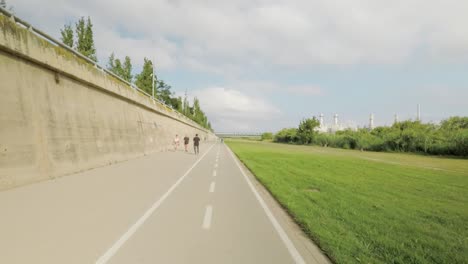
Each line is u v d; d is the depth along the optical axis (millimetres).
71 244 4273
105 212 6074
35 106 10047
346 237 4938
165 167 14750
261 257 4016
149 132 26797
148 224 5348
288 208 6812
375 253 4371
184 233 4906
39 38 10461
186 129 55594
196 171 13414
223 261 3838
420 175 15312
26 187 8609
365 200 8281
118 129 18656
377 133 62031
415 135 45562
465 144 35781
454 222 6426
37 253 3922
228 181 10773
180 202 7168
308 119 79500
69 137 12148
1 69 8633
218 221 5664
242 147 44594
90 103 14867
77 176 11172
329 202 7809
